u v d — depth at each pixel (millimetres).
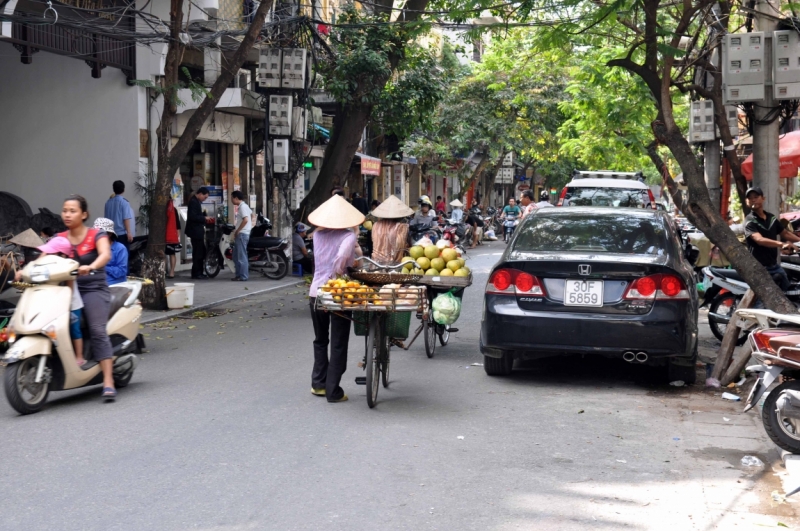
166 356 9977
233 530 4613
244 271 18641
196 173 22141
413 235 21578
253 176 25859
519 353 8500
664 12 14516
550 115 38188
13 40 15148
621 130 27453
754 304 8688
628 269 7781
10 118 19359
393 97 21453
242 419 6996
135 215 18812
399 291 6977
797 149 14695
